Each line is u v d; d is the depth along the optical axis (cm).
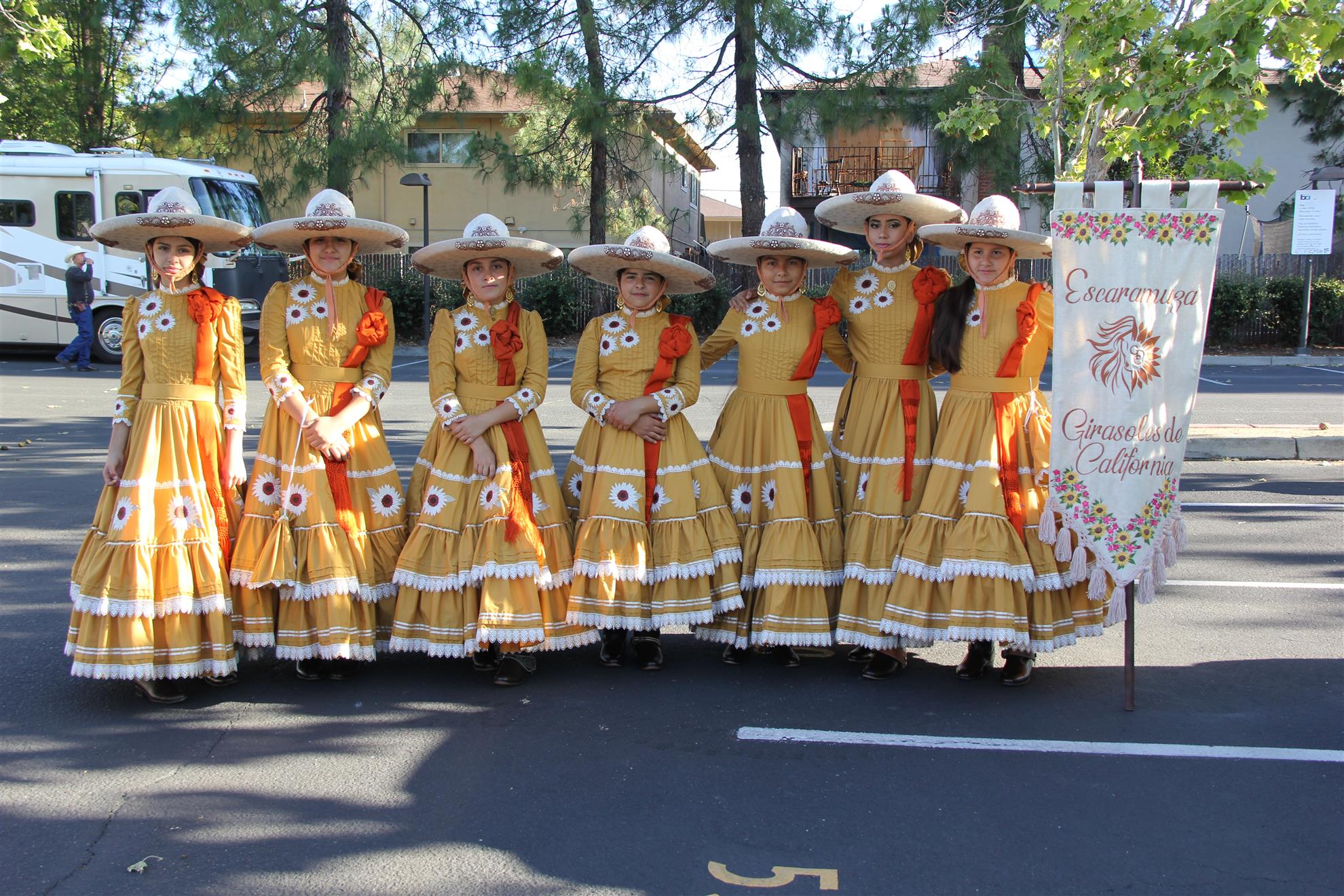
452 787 367
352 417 442
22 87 2353
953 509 446
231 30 1820
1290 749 400
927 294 462
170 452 423
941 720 428
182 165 1708
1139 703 445
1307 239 1852
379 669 480
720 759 391
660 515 459
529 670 464
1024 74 1889
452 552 448
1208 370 1880
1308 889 310
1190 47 613
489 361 456
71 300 1659
